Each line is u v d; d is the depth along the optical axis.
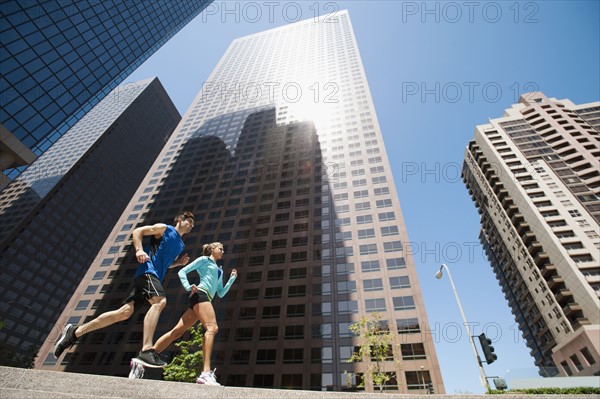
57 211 101.62
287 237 59.62
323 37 116.06
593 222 56.97
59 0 39.91
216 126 91.31
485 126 87.12
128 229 68.88
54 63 37.97
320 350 43.97
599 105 80.88
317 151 74.94
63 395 2.95
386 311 45.44
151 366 3.91
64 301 95.81
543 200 63.75
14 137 32.28
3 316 81.06
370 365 41.00
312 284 51.56
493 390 17.77
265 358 44.84
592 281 49.94
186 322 4.71
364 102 84.19
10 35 33.69
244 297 52.38
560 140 73.12
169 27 61.78
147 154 137.00
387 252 52.56
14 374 3.19
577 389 15.95
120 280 59.69
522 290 69.50
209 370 4.18
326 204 63.53
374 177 65.38
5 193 105.62
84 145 116.88
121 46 49.03
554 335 56.34
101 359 48.94
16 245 89.19
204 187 74.38
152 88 144.88
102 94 45.62
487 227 88.38
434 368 38.94
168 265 4.89
